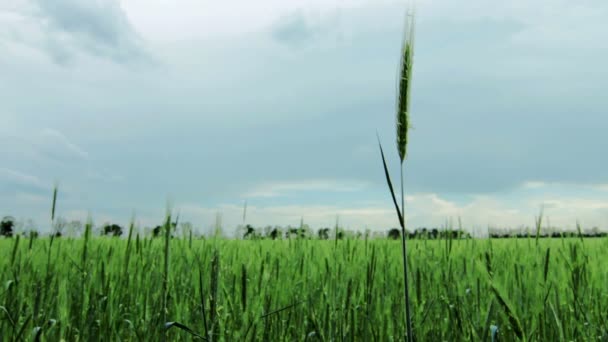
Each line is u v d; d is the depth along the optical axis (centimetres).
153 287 412
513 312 208
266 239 724
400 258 568
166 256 315
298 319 400
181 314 365
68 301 391
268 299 378
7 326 339
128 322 364
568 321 354
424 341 376
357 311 393
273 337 367
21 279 427
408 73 210
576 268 379
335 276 461
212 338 290
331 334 359
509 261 505
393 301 416
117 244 589
